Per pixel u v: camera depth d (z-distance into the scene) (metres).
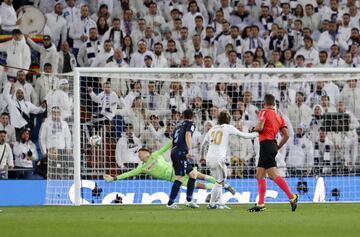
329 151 85.94
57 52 93.31
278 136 83.94
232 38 99.19
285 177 80.19
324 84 89.88
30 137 84.75
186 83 86.06
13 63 89.81
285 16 102.19
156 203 76.50
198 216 51.81
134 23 98.56
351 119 87.50
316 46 102.19
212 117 85.19
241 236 35.09
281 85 88.75
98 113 83.00
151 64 95.00
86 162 80.75
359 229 39.28
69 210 62.09
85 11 95.94
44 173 82.88
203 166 82.12
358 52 101.00
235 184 78.19
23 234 36.59
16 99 85.06
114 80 84.12
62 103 84.31
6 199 74.81
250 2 102.81
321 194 79.81
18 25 92.62
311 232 37.34
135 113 83.56
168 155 82.88
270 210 60.53
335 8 103.69
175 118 84.81
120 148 82.38
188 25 99.88
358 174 85.75
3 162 80.19
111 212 58.09
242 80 80.44
